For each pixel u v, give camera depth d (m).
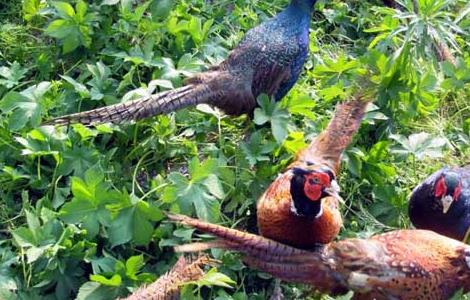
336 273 3.04
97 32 3.80
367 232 3.47
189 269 3.12
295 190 3.09
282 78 3.57
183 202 3.29
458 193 3.30
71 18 3.72
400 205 3.52
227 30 3.97
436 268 3.07
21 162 3.48
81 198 3.27
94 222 3.27
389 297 3.05
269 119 3.48
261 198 3.25
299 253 3.05
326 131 3.39
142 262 3.22
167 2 3.84
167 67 3.66
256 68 3.52
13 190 3.45
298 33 3.58
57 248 3.20
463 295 3.17
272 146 3.46
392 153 3.60
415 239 3.12
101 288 3.18
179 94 3.43
